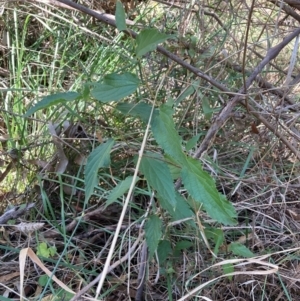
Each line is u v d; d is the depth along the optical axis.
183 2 0.78
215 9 0.74
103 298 0.52
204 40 0.73
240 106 0.71
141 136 0.69
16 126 0.74
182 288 0.52
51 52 0.91
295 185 0.67
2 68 0.90
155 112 0.42
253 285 0.54
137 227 0.58
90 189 0.41
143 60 0.78
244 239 0.59
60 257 0.51
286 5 0.73
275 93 0.71
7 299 0.46
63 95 0.42
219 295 0.53
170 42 0.72
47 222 0.62
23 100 0.78
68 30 0.93
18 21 0.94
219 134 0.73
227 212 0.42
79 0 0.88
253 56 0.82
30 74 0.83
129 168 0.65
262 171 0.69
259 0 0.82
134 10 0.84
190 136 0.72
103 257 0.57
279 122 0.66
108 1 0.88
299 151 0.69
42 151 0.69
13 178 0.69
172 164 0.43
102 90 0.42
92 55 0.87
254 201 0.66
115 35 0.90
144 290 0.52
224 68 0.69
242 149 0.73
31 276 0.55
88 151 0.67
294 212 0.65
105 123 0.69
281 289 0.54
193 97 0.68
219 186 0.67
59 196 0.65
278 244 0.60
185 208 0.47
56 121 0.71
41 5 0.91
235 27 0.76
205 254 0.56
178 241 0.55
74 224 0.60
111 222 0.62
